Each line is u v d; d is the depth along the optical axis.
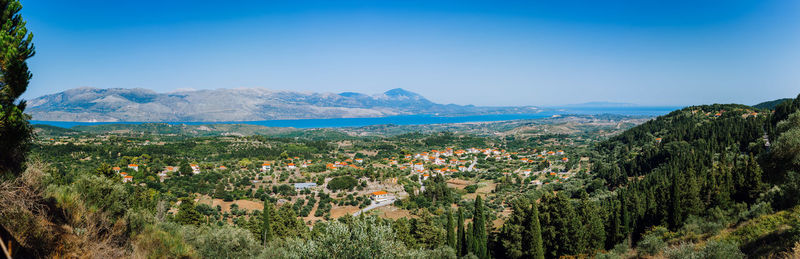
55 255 11.22
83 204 16.59
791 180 31.00
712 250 20.36
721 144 84.50
